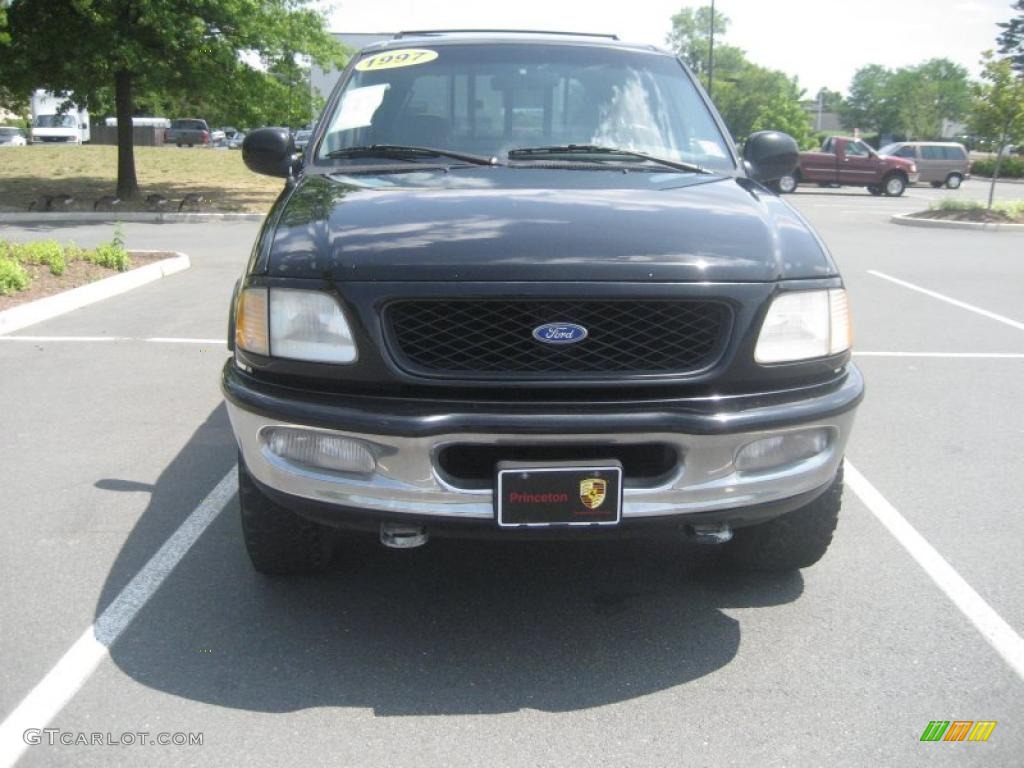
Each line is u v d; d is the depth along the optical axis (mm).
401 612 3252
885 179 29016
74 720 2637
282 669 2898
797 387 2805
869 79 93625
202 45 16781
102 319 7965
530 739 2574
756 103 56250
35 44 16688
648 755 2512
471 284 2611
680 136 3936
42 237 13836
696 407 2654
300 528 3182
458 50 4219
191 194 18859
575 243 2727
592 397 2645
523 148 3787
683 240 2789
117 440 5000
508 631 3137
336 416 2625
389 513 2668
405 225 2861
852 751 2531
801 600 3357
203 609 3254
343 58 19156
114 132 51656
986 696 2777
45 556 3650
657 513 2670
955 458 4879
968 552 3760
